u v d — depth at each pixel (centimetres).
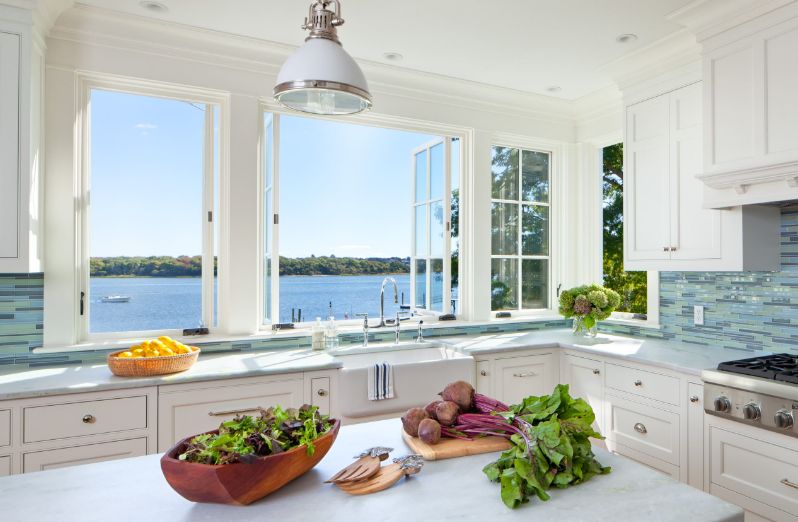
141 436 234
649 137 317
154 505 107
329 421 130
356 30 288
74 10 262
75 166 275
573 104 413
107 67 278
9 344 262
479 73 352
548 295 430
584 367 326
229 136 306
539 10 265
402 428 159
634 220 326
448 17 272
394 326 353
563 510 104
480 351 317
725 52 254
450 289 390
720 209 273
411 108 360
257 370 255
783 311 279
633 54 314
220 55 302
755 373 224
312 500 109
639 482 119
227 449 104
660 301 354
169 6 262
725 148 253
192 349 260
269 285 333
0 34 230
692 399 254
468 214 386
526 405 141
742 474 229
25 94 234
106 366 263
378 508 105
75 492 113
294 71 148
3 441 212
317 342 311
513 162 415
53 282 267
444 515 102
